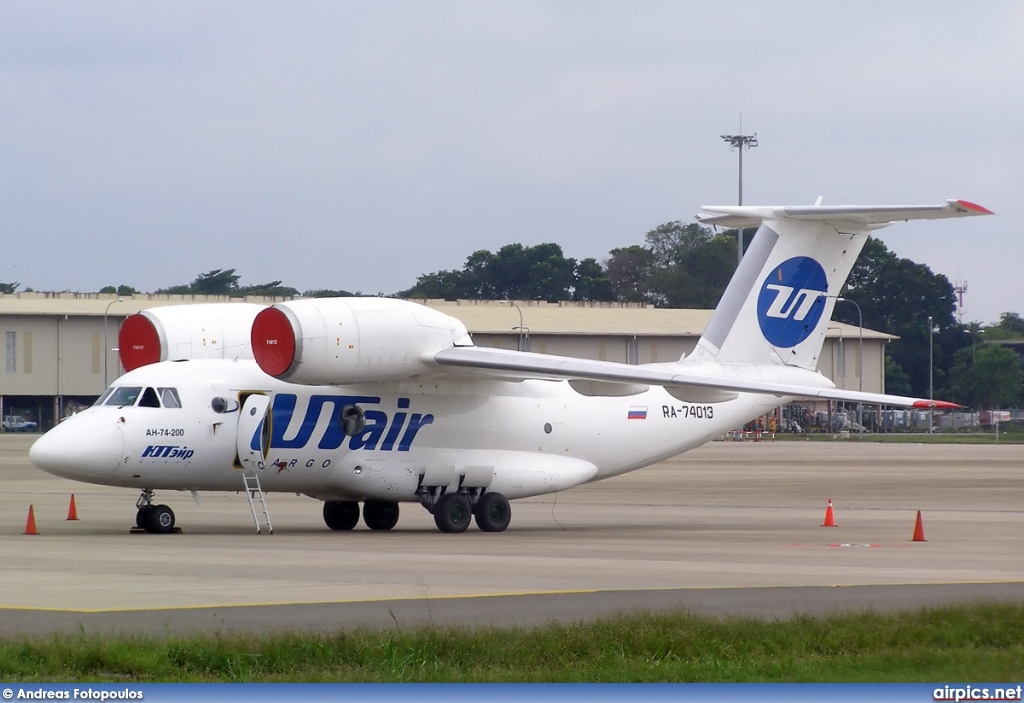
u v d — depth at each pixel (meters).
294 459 55.38
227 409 54.47
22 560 43.06
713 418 65.06
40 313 185.25
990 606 30.98
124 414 52.81
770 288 63.28
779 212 62.72
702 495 86.19
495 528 58.38
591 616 30.92
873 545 50.72
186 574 39.22
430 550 47.78
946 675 24.88
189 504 77.25
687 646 26.84
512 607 32.44
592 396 60.69
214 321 58.50
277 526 60.69
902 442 179.25
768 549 48.91
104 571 39.88
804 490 90.31
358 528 61.88
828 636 27.73
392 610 31.86
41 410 191.88
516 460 59.91
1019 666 25.59
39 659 25.06
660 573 40.16
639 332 191.25
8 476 104.44
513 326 184.75
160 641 26.42
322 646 25.78
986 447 162.00
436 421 58.12
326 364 52.03
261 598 33.91
